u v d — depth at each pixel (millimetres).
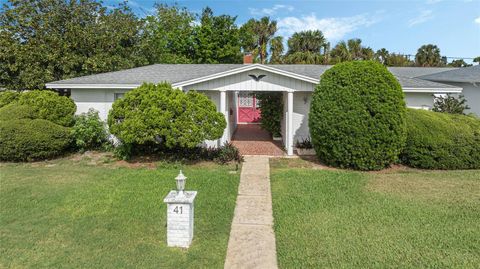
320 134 9484
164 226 5277
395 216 5668
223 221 5578
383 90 8781
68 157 10617
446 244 4613
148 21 29484
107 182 7785
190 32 30125
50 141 9977
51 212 5863
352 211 5922
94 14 19766
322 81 9656
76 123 11055
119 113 9453
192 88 11414
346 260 4207
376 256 4285
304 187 7453
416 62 40031
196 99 9758
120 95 11984
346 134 8984
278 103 14805
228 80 11266
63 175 8430
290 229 5184
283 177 8359
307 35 36312
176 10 31750
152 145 10539
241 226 5453
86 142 11094
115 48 19344
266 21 37469
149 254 4391
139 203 6320
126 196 6734
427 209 6008
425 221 5445
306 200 6559
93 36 18297
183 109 9414
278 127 14914
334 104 9109
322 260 4211
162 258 4293
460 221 5449
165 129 9148
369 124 8797
